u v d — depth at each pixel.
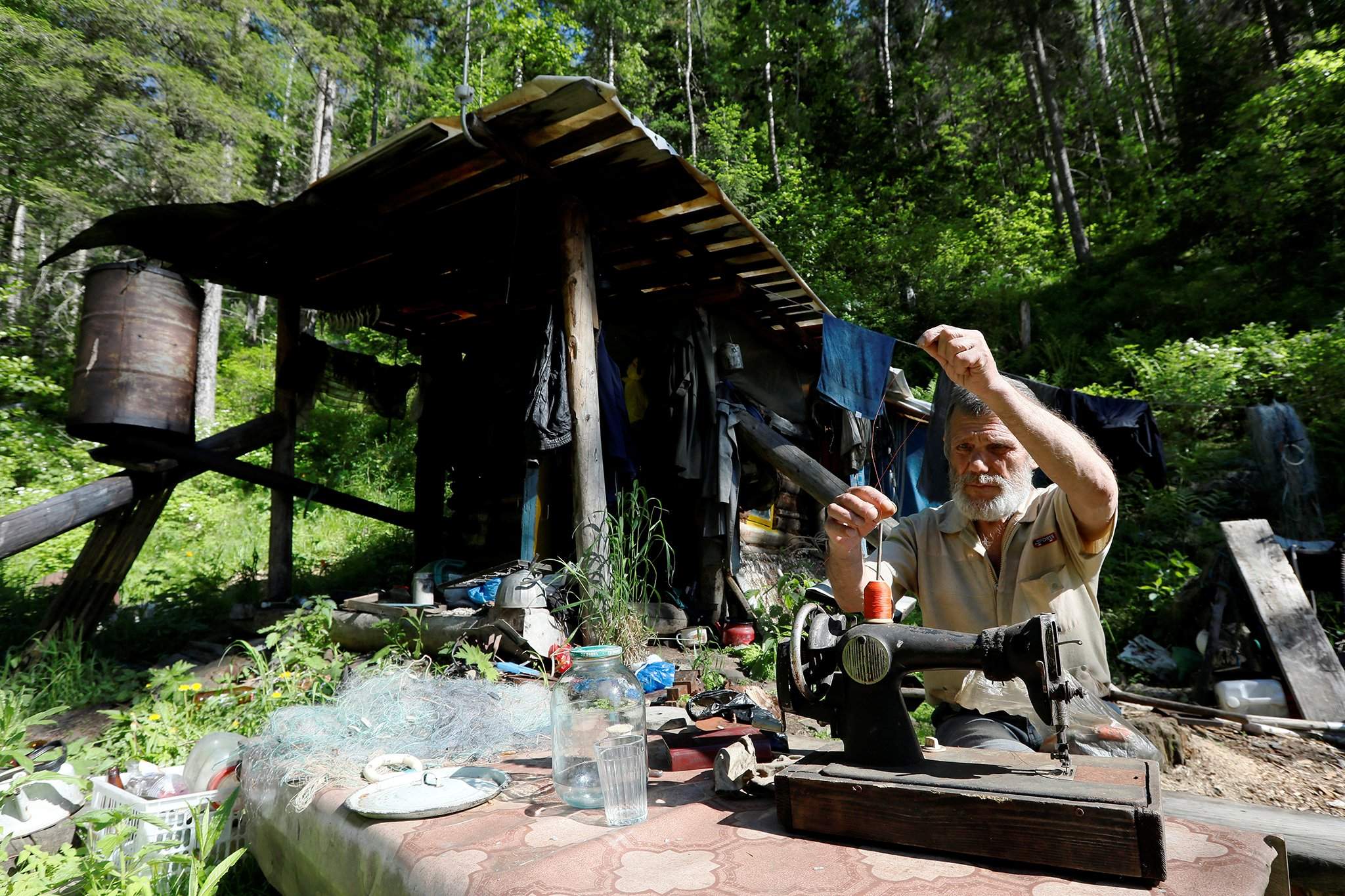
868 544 2.32
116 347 4.95
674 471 6.04
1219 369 9.12
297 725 2.36
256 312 24.81
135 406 4.96
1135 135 23.50
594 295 5.02
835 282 16.12
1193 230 15.35
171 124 16.64
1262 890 1.11
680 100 24.67
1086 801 1.18
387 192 4.97
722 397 6.19
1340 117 12.67
